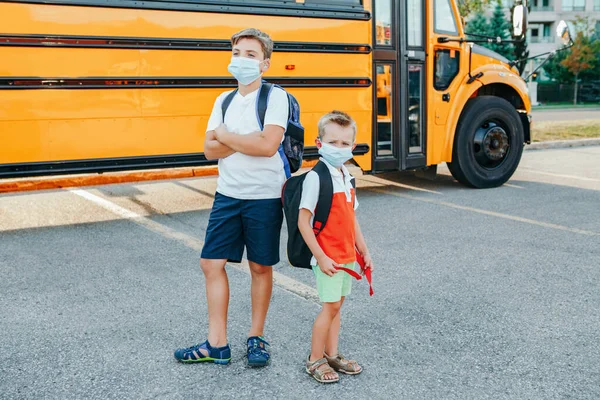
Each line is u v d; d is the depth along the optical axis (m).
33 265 4.79
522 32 7.63
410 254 5.02
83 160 5.47
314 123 6.44
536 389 2.87
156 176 8.12
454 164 7.70
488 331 3.53
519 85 8.09
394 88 7.00
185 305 3.96
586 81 46.34
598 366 3.10
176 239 5.50
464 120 7.59
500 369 3.07
